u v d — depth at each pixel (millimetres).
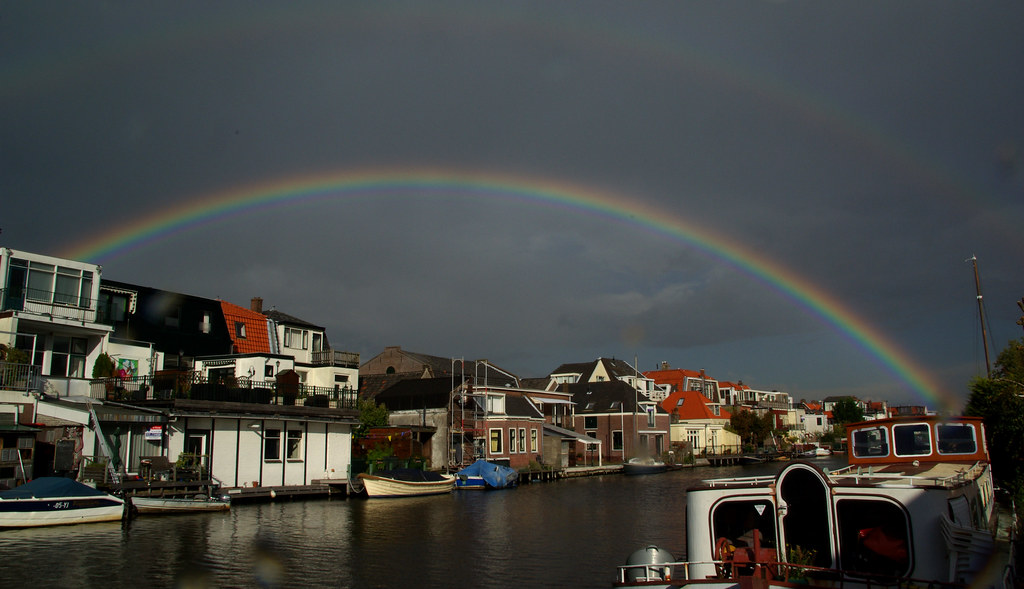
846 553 13000
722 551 13078
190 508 31906
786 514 13422
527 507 39469
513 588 19766
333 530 29047
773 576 12070
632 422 79438
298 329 58375
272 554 23531
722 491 13492
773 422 108875
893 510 12523
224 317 52938
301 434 41875
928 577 11867
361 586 19812
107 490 29859
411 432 55125
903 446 18906
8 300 36000
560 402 77250
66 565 20734
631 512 37250
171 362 48000
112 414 32375
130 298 46375
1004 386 32250
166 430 35031
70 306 38188
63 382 35875
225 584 19453
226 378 39938
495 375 79938
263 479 39250
